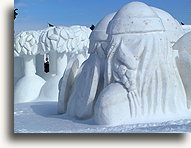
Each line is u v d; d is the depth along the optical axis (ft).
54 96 43.04
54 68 47.03
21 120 29.73
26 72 45.14
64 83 31.35
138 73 26.27
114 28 27.68
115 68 26.61
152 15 27.91
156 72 26.61
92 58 28.73
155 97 26.35
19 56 44.88
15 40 44.01
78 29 45.52
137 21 27.27
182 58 28.71
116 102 25.35
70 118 29.48
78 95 29.19
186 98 28.30
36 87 44.24
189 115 26.73
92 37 32.04
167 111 26.45
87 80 28.25
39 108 36.70
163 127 23.72
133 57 26.27
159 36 27.27
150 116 25.79
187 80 28.37
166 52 27.45
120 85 26.16
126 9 28.22
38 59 49.21
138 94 26.14
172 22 31.81
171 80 27.09
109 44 27.71
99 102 25.76
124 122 25.20
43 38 43.60
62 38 43.34
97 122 26.02
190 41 29.30
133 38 26.99
